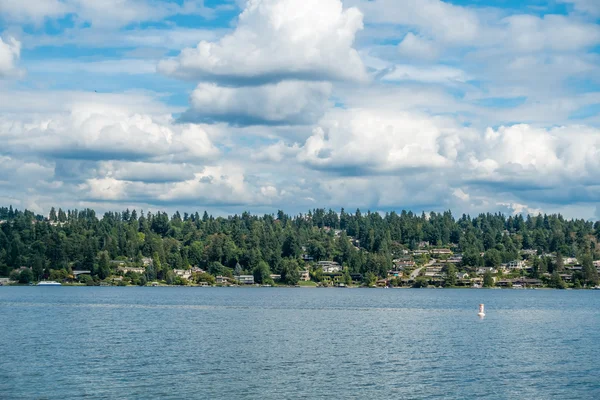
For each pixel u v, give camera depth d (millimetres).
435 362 85812
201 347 97312
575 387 71938
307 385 70875
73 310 175000
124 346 97812
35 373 75625
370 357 89125
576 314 177875
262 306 199250
